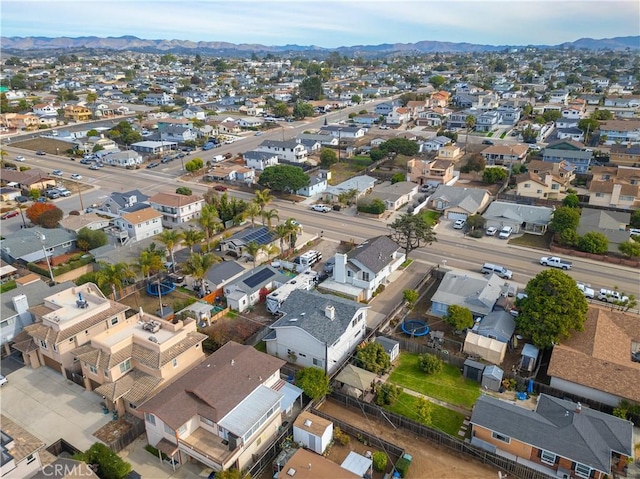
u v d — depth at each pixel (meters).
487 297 57.31
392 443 39.72
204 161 131.50
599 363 44.59
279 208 96.69
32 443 34.22
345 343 50.00
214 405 37.44
